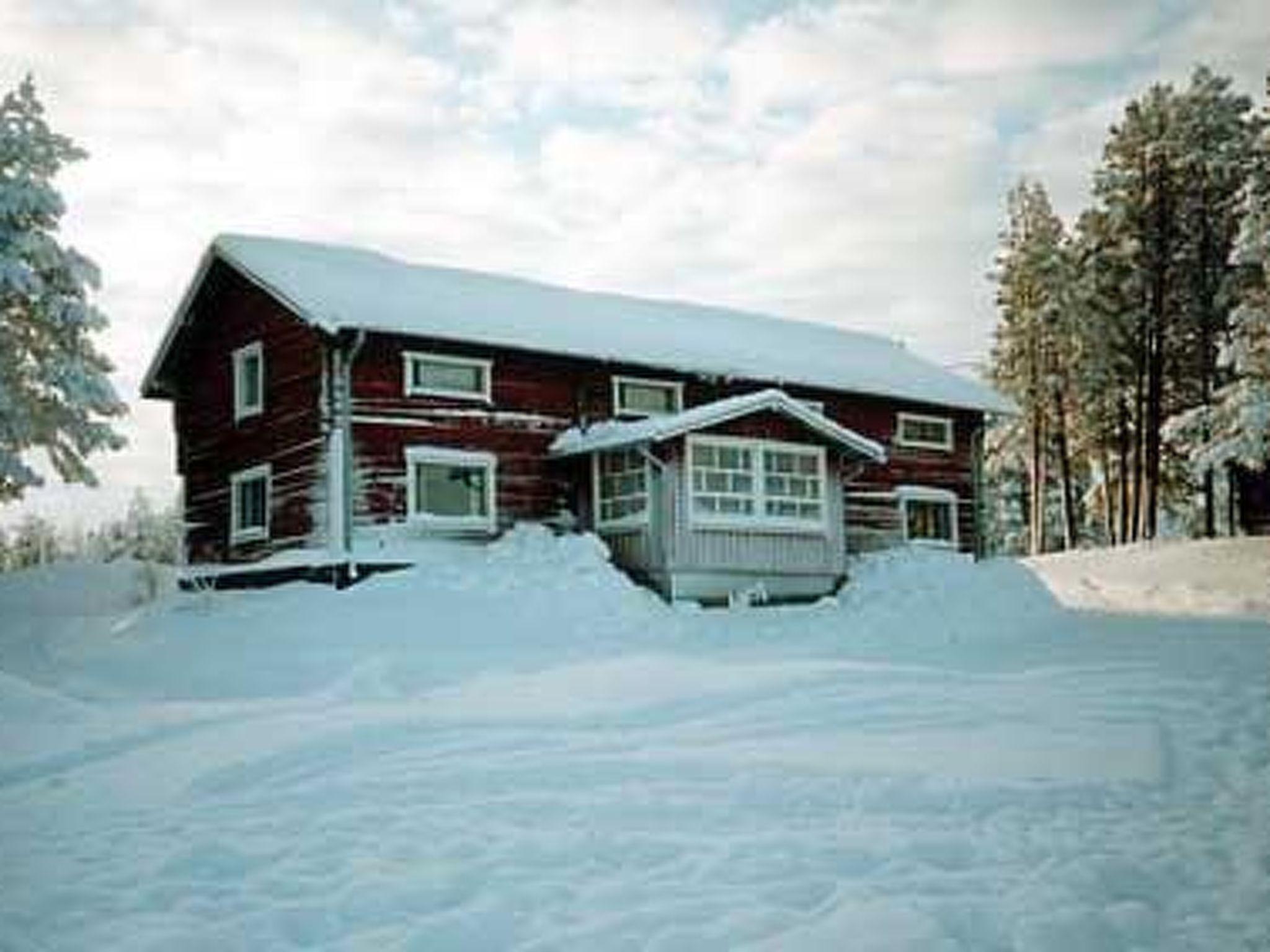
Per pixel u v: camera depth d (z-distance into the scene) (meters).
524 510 24.22
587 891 6.41
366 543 22.30
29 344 24.64
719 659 15.20
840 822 7.58
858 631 19.08
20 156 24.22
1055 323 39.41
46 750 10.41
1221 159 35.38
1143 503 38.03
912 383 30.67
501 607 19.19
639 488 23.28
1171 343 37.78
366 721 10.62
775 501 23.86
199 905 6.43
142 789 9.04
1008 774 8.55
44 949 5.85
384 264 27.70
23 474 23.20
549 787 8.57
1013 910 5.97
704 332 29.73
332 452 22.25
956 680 12.64
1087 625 18.25
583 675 13.48
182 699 13.98
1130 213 37.28
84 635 19.19
